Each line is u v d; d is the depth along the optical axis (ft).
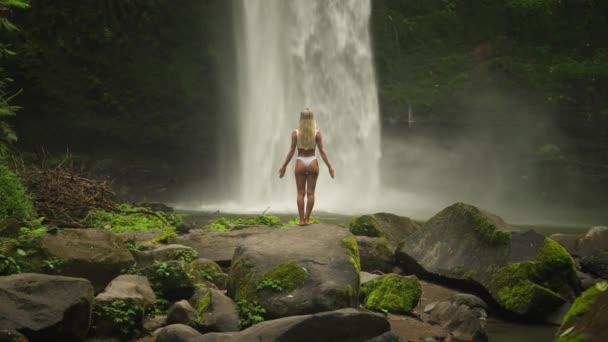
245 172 100.12
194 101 98.84
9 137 35.83
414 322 22.90
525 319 24.31
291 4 102.47
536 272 25.52
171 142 95.61
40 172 37.76
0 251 21.59
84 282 18.76
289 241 24.20
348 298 21.12
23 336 16.57
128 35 96.58
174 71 98.89
